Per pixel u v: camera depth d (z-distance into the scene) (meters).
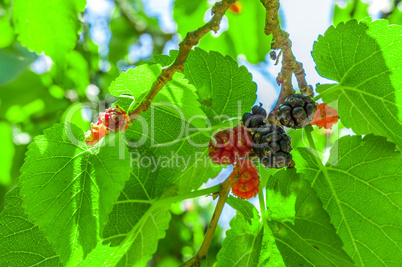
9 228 0.27
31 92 0.48
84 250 0.25
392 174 0.29
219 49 0.46
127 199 0.28
